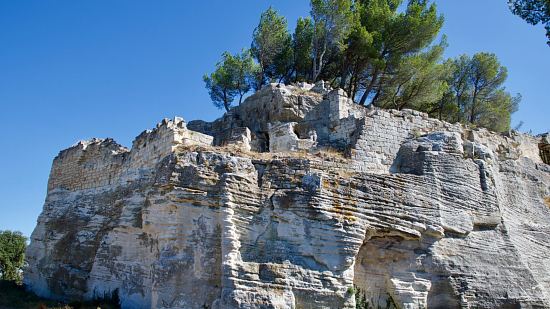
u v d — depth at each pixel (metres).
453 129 28.81
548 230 29.47
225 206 20.86
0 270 56.50
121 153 31.22
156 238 22.77
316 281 20.23
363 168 25.06
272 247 20.75
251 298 19.31
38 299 29.42
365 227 21.52
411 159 25.27
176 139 25.42
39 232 34.97
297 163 22.55
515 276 24.41
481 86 46.91
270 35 44.44
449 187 24.41
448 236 23.67
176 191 21.61
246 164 22.31
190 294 20.38
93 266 27.67
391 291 21.94
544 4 25.45
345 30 40.34
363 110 31.33
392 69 41.16
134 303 23.83
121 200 28.36
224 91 46.22
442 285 22.58
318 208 21.05
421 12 42.12
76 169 34.84
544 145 36.31
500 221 25.31
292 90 32.66
